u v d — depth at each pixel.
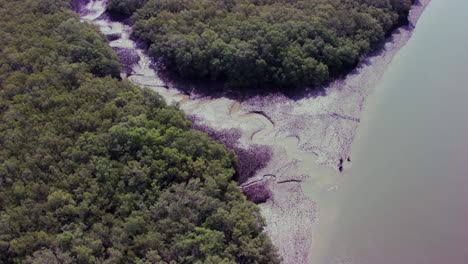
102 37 110.94
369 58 109.44
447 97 94.62
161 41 108.75
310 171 77.81
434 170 77.31
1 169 62.91
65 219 58.50
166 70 110.06
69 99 79.88
